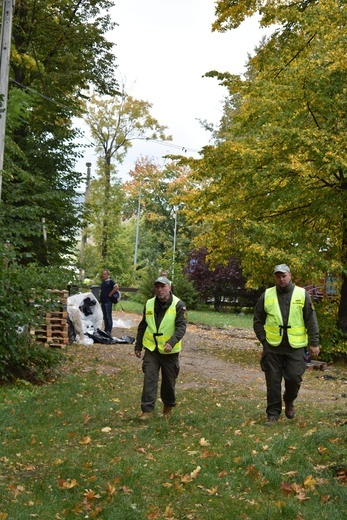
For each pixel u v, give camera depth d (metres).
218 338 23.42
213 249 20.17
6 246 12.59
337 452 6.23
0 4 24.56
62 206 25.98
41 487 5.99
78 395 11.29
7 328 11.76
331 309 19.08
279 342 8.52
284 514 4.93
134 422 8.96
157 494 5.64
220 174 18.03
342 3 17.28
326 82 16.17
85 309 20.05
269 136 16.56
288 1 19.38
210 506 5.29
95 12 27.64
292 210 17.77
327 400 11.95
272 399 8.62
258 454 6.40
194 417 8.95
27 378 12.47
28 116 23.58
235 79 17.83
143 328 9.30
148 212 69.94
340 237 18.28
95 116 43.03
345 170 15.74
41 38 26.48
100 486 5.90
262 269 17.95
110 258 44.00
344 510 4.97
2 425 8.74
